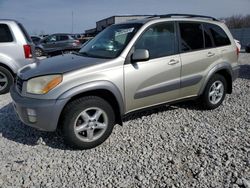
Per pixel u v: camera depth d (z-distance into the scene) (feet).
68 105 12.05
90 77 12.24
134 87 13.50
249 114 17.08
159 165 11.30
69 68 12.35
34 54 24.16
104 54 13.92
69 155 12.25
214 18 17.83
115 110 13.60
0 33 22.24
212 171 10.76
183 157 11.87
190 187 9.87
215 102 17.74
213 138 13.65
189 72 15.58
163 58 14.43
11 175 10.77
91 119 12.52
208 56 16.40
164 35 14.76
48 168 11.24
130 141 13.46
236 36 126.11
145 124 15.48
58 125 12.80
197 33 16.26
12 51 22.43
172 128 14.94
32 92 12.15
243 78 28.76
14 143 13.48
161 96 14.73
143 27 14.08
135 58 13.08
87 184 10.18
